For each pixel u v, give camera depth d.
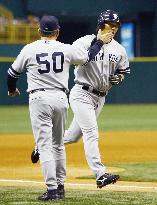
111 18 23.38
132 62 90.19
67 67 22.20
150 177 29.45
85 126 23.72
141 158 37.56
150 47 109.06
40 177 29.75
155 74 90.88
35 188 25.55
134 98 91.12
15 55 92.62
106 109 83.69
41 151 21.91
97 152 23.39
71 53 22.14
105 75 24.08
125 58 24.56
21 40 99.88
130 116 73.12
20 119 68.81
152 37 108.44
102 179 22.95
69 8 106.00
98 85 24.11
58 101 21.83
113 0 106.56
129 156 38.53
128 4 106.69
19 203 21.47
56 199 22.00
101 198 22.64
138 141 47.25
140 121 66.62
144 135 51.72
